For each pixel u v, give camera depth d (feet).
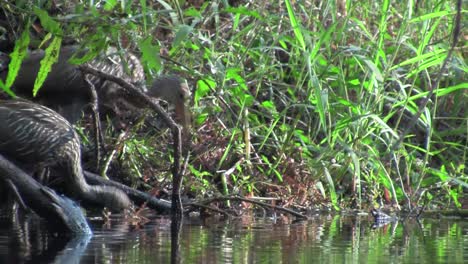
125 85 35.70
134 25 32.32
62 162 35.94
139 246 27.99
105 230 31.99
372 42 40.68
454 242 30.01
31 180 32.73
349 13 40.04
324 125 38.04
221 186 39.91
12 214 35.14
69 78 38.60
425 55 39.81
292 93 40.09
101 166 38.63
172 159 39.73
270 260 25.55
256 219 35.91
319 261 25.55
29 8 35.58
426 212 38.88
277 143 40.60
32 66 38.01
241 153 40.09
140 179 39.40
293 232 31.91
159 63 27.66
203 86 39.34
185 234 30.96
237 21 39.63
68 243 28.60
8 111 35.17
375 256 26.68
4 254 26.11
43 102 39.37
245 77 40.73
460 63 44.47
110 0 32.73
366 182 40.68
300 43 40.47
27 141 35.29
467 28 45.29
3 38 39.32
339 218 36.81
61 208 31.94
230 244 28.58
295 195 39.17
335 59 43.24
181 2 40.34
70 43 39.70
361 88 40.01
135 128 39.88
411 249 28.22
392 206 39.96
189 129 40.29
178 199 36.09
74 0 38.68
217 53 39.40
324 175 40.40
